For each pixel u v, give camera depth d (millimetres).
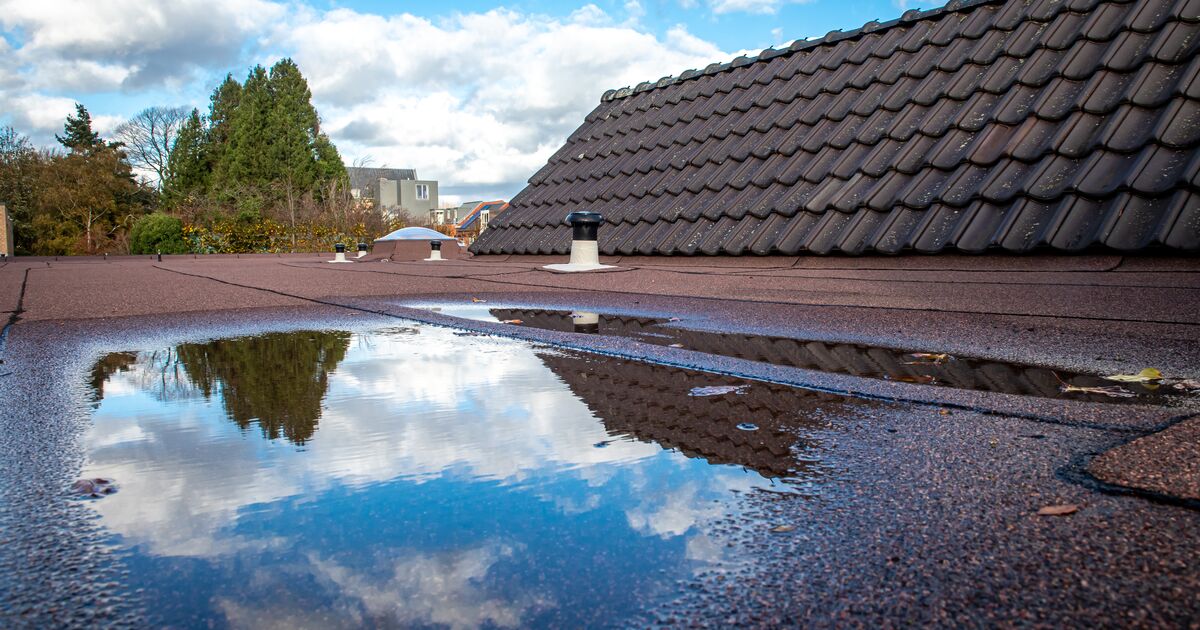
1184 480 1632
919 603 1170
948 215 7875
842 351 3617
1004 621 1113
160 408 2559
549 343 3965
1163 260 6094
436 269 11344
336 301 6355
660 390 2781
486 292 7129
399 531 1481
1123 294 5070
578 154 15289
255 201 43969
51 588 1258
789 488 1695
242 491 1714
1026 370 3090
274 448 2061
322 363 3424
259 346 3961
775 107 12023
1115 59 8203
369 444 2088
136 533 1479
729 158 11609
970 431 2135
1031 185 7422
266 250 34344
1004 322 4359
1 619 1160
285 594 1227
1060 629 1087
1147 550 1323
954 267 7301
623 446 2049
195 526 1512
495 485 1739
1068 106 8094
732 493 1670
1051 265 6660
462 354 3654
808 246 8656
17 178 50906
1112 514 1485
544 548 1393
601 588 1238
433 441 2113
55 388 2916
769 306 5543
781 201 9758
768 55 13594
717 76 14305
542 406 2543
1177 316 4266
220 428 2283
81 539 1453
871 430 2176
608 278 8406
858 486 1699
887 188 8797
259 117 50094
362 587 1247
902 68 10758
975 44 10039
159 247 33094
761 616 1143
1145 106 7551
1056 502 1561
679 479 1769
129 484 1770
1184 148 6895
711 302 5926
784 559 1334
